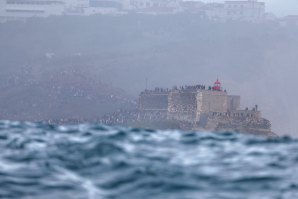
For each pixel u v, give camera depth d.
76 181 143.00
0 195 133.88
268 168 161.38
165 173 151.12
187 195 136.12
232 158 174.38
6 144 186.62
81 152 172.12
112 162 159.75
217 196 136.50
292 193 140.00
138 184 141.62
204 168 158.88
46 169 152.12
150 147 186.12
